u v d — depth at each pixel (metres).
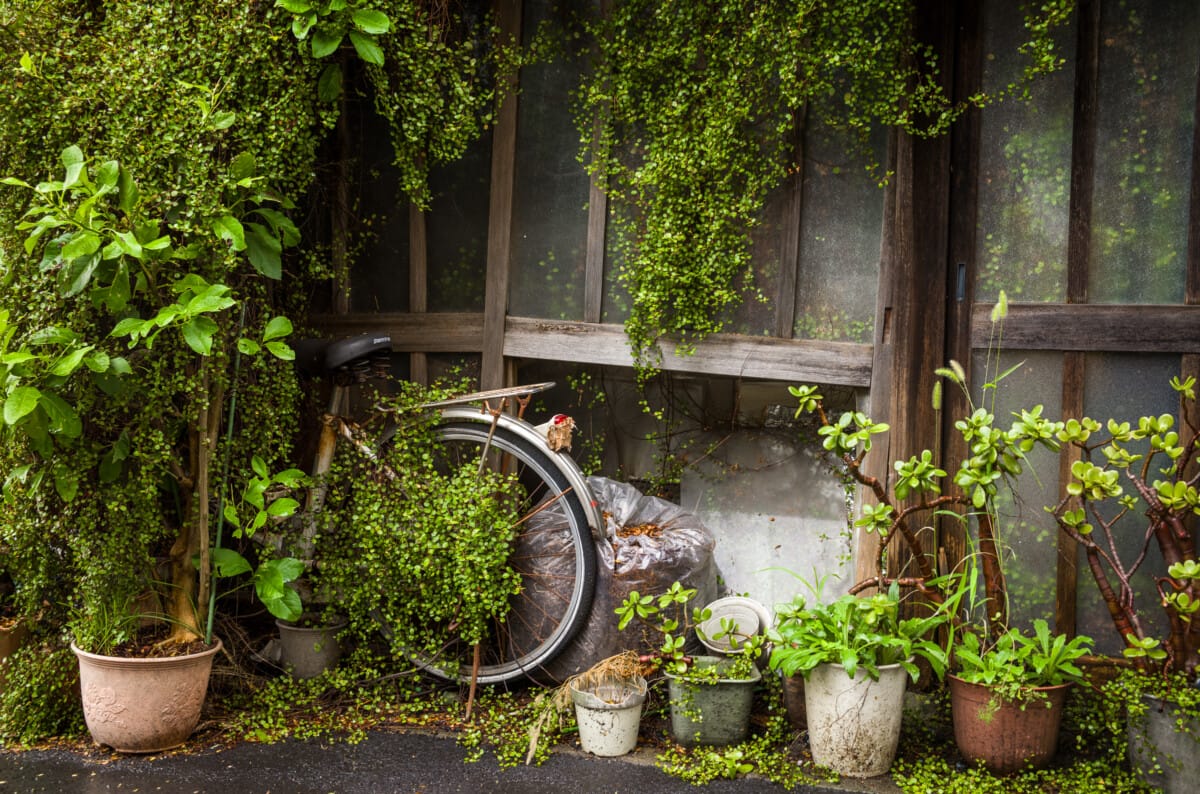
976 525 3.43
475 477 3.40
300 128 3.18
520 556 3.53
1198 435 2.92
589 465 4.03
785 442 3.88
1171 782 2.78
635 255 3.66
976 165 3.43
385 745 3.09
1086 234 3.35
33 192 2.96
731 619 3.27
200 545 3.12
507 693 3.47
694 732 3.08
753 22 3.35
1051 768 2.97
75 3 3.11
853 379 3.53
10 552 3.15
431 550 3.29
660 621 3.33
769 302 3.61
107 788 2.73
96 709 2.91
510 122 3.72
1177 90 3.29
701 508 3.95
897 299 3.48
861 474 3.20
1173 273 3.31
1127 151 3.33
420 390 3.58
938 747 3.17
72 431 2.74
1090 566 3.02
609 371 4.03
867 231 3.54
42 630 3.29
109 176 2.73
